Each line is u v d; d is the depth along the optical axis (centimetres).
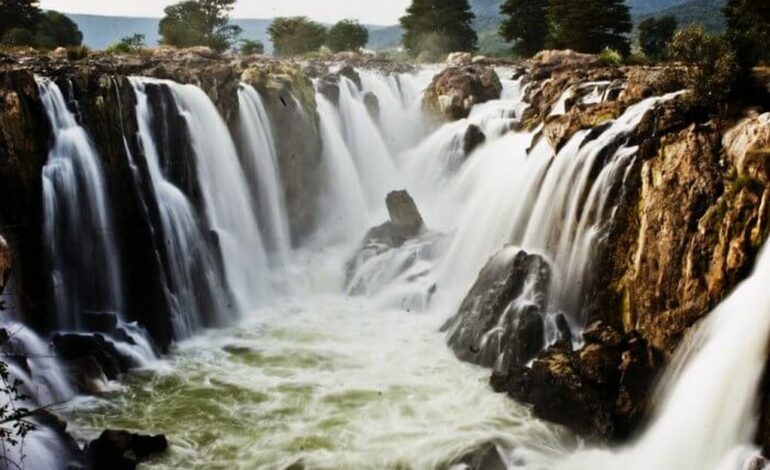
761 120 1587
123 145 2172
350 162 3281
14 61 2650
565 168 2166
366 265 2617
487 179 2897
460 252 2547
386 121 3747
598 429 1544
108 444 1425
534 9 8319
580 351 1688
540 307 1948
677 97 1939
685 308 1571
